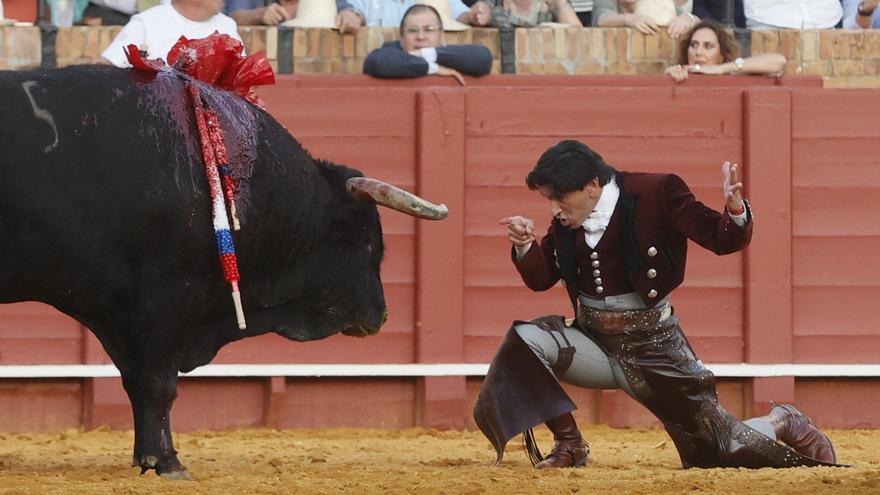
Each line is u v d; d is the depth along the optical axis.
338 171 20.03
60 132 17.84
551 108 28.27
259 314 20.16
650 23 29.17
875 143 28.62
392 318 28.02
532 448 20.28
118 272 18.27
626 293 19.78
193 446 24.98
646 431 27.83
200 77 19.25
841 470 19.62
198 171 18.44
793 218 28.52
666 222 19.47
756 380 28.30
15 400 27.38
